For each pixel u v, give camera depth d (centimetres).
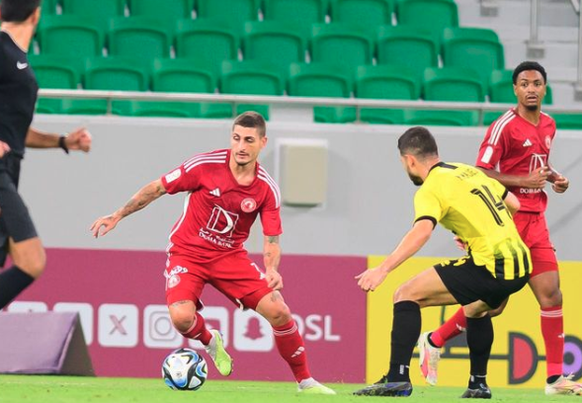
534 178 2369
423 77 4081
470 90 4062
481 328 2072
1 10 1714
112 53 4122
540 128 2494
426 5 4556
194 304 2155
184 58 3959
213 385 2762
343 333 3234
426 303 1978
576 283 3256
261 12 4519
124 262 3212
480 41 4369
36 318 3008
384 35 4288
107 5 4338
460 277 1948
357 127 3538
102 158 3450
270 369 3178
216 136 3491
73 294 3191
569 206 3594
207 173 2120
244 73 3912
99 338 3184
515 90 2489
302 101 3556
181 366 2081
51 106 3656
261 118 2097
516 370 3203
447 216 1964
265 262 2122
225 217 2125
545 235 2488
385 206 3534
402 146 2017
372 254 3519
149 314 3200
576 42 4578
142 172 3462
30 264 1658
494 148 2469
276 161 3494
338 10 4481
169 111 3734
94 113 3675
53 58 3862
